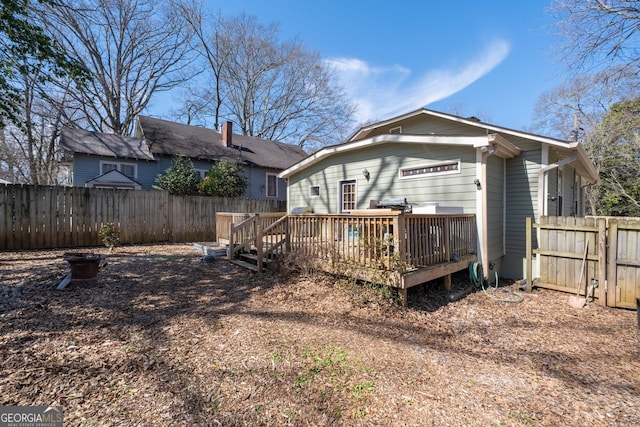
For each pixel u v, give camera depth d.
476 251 6.20
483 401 2.36
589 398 2.46
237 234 7.28
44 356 2.76
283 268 5.78
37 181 18.78
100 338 3.20
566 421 2.15
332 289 4.95
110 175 12.66
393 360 2.99
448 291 5.34
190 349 3.04
